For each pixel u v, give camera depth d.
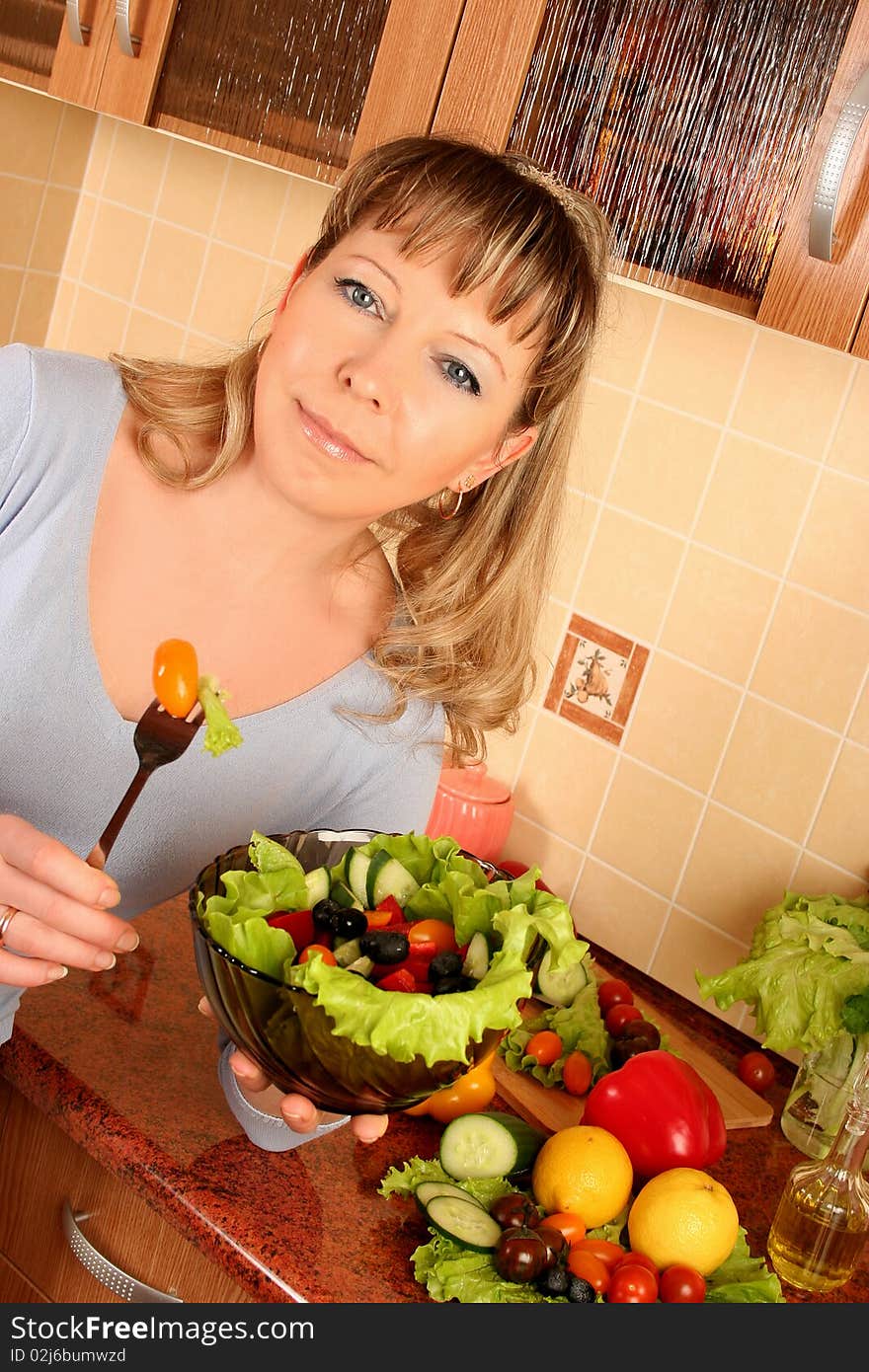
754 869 1.62
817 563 1.56
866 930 1.41
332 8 1.47
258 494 1.02
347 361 0.92
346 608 1.13
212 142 1.59
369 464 0.94
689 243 1.26
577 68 1.31
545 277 0.94
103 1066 1.13
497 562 1.17
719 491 1.63
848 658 1.54
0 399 0.99
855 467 1.52
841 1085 1.38
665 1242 1.09
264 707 1.10
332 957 0.82
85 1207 1.13
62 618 1.00
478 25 1.35
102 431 1.02
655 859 1.70
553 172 1.33
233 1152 1.10
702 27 1.24
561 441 1.13
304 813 1.17
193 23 1.58
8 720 1.01
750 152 1.22
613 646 1.72
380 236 0.93
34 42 1.74
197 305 2.09
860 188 1.14
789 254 1.19
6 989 1.06
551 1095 1.33
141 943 1.33
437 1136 1.23
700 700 1.65
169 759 0.90
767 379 1.58
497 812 1.70
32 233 2.16
